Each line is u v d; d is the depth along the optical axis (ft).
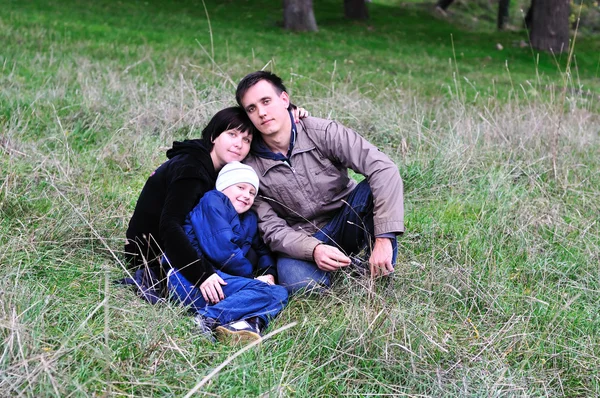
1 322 9.80
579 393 10.58
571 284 13.62
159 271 12.26
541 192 18.10
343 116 21.93
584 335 11.84
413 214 16.16
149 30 48.88
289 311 11.86
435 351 10.99
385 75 39.73
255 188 12.13
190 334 10.74
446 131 22.21
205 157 12.16
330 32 62.59
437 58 54.39
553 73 51.83
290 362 10.50
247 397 9.50
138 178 17.49
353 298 11.91
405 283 12.80
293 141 12.27
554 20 59.41
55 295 11.30
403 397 9.98
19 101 21.22
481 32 72.69
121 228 14.21
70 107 21.68
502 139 21.39
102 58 32.91
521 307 12.53
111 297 11.33
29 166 16.29
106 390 9.19
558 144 21.16
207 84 25.44
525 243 14.92
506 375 10.66
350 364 10.49
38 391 8.90
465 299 12.51
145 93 23.41
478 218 16.17
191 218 11.71
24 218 13.74
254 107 11.92
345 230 12.84
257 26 60.80
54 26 43.14
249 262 11.91
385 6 83.92
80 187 15.80
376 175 12.03
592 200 17.89
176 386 9.45
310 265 12.49
